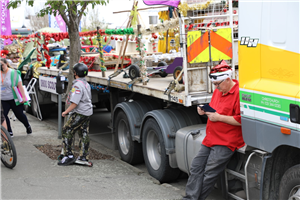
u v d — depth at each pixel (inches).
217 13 195.0
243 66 142.8
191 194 155.4
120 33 253.0
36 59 428.8
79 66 214.2
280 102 125.5
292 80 122.4
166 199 174.4
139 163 252.4
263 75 134.4
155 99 243.4
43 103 403.5
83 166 224.4
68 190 179.2
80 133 225.3
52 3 224.5
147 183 199.8
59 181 192.4
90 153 261.0
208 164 152.0
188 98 175.9
